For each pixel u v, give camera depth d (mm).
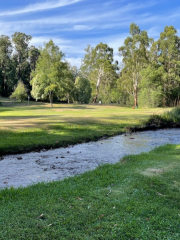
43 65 45438
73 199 4152
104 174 5758
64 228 3215
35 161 8086
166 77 47438
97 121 17531
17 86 55250
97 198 4219
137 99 54219
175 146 10070
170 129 17781
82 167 7422
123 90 53906
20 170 6992
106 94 65812
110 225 3285
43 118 18844
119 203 3982
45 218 3486
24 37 68500
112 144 11711
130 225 3279
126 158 7949
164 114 20125
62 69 46594
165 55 50188
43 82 45594
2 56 62188
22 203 4008
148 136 14398
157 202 4070
